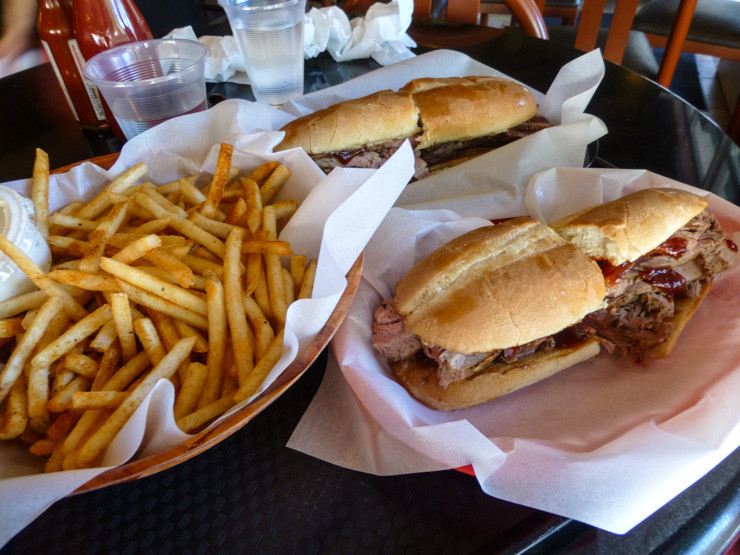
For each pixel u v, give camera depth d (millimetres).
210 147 343
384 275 300
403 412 226
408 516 208
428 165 437
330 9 517
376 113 405
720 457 214
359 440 232
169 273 239
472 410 262
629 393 263
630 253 280
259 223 285
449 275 265
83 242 274
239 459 228
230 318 245
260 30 410
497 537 200
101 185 320
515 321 253
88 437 216
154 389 190
